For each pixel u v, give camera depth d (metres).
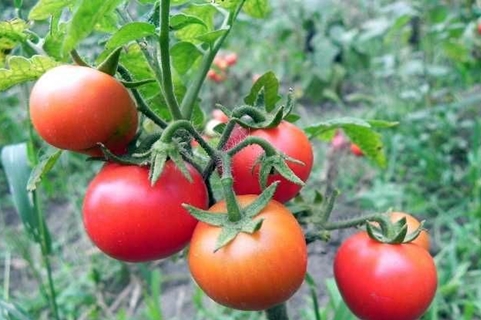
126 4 0.43
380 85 1.51
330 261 0.95
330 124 0.47
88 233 0.37
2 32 0.38
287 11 1.64
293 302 0.90
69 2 0.34
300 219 0.43
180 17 0.37
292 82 1.59
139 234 0.35
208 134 0.48
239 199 0.36
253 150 0.38
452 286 0.83
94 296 0.95
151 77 0.41
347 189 1.12
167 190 0.35
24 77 0.37
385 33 1.45
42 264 0.96
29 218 0.64
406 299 0.39
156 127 0.45
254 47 1.68
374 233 0.41
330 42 1.46
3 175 1.33
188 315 0.91
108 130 0.35
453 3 1.35
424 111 1.18
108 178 0.36
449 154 1.21
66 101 0.33
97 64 0.39
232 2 0.38
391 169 1.10
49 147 0.67
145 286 0.96
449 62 1.46
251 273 0.34
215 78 1.19
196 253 0.35
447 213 1.02
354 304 0.41
